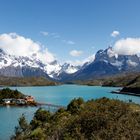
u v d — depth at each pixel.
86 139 47.16
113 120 49.16
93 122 49.62
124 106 56.56
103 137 45.44
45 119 123.19
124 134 45.19
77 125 51.50
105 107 55.66
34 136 85.31
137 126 47.03
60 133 55.12
